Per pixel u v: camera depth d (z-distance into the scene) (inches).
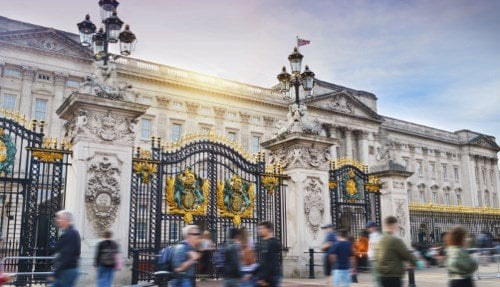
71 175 514.6
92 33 581.9
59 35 1686.8
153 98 1815.9
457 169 3351.4
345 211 780.6
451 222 1061.1
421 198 3016.7
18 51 1612.9
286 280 621.9
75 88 1692.9
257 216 658.8
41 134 526.0
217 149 645.9
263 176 676.7
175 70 1892.2
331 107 2516.0
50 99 1640.0
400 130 2955.2
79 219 486.9
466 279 298.7
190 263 319.0
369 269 712.4
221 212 633.0
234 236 350.0
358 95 2768.2
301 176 684.7
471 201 3270.2
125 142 534.6
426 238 1000.9
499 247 861.2
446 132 3339.1
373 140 2691.9
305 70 725.9
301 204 674.2
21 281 479.5
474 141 3371.1
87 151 508.4
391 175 828.6
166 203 590.9
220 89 1955.0
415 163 3046.3
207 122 1913.1
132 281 479.5
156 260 494.9
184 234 349.1
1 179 494.9
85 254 480.4
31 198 508.7
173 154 604.7
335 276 408.8
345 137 2573.8
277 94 2128.4
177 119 1845.5
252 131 2033.7
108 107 527.2
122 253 505.0
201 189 613.9
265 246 333.4
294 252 662.5
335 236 470.9
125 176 526.9
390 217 324.2
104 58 551.5
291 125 706.2
